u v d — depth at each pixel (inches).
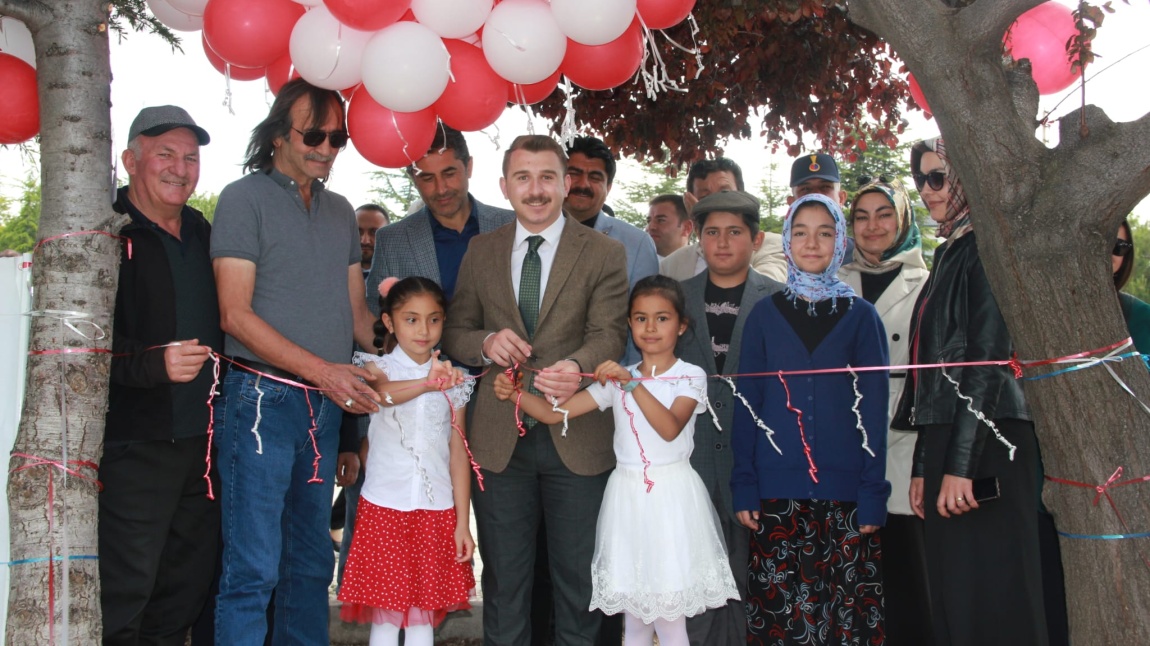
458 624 182.9
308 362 115.6
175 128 118.6
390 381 124.6
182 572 121.3
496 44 111.0
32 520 99.2
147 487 114.5
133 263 116.3
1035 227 94.5
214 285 122.6
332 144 120.4
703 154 199.9
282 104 118.5
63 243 101.7
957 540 117.5
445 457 128.1
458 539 127.4
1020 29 111.3
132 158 118.6
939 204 132.3
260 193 119.5
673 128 188.9
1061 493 98.3
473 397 137.5
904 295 152.8
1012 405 114.9
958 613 116.3
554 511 127.9
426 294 125.9
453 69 116.3
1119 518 94.2
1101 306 94.4
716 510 135.9
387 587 121.6
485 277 132.3
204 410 119.3
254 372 116.8
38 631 98.0
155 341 116.2
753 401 128.3
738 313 144.5
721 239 143.6
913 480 127.2
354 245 135.8
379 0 103.1
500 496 128.0
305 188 124.8
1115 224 94.1
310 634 126.3
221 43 114.4
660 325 123.2
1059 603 132.5
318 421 122.4
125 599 112.9
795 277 129.3
